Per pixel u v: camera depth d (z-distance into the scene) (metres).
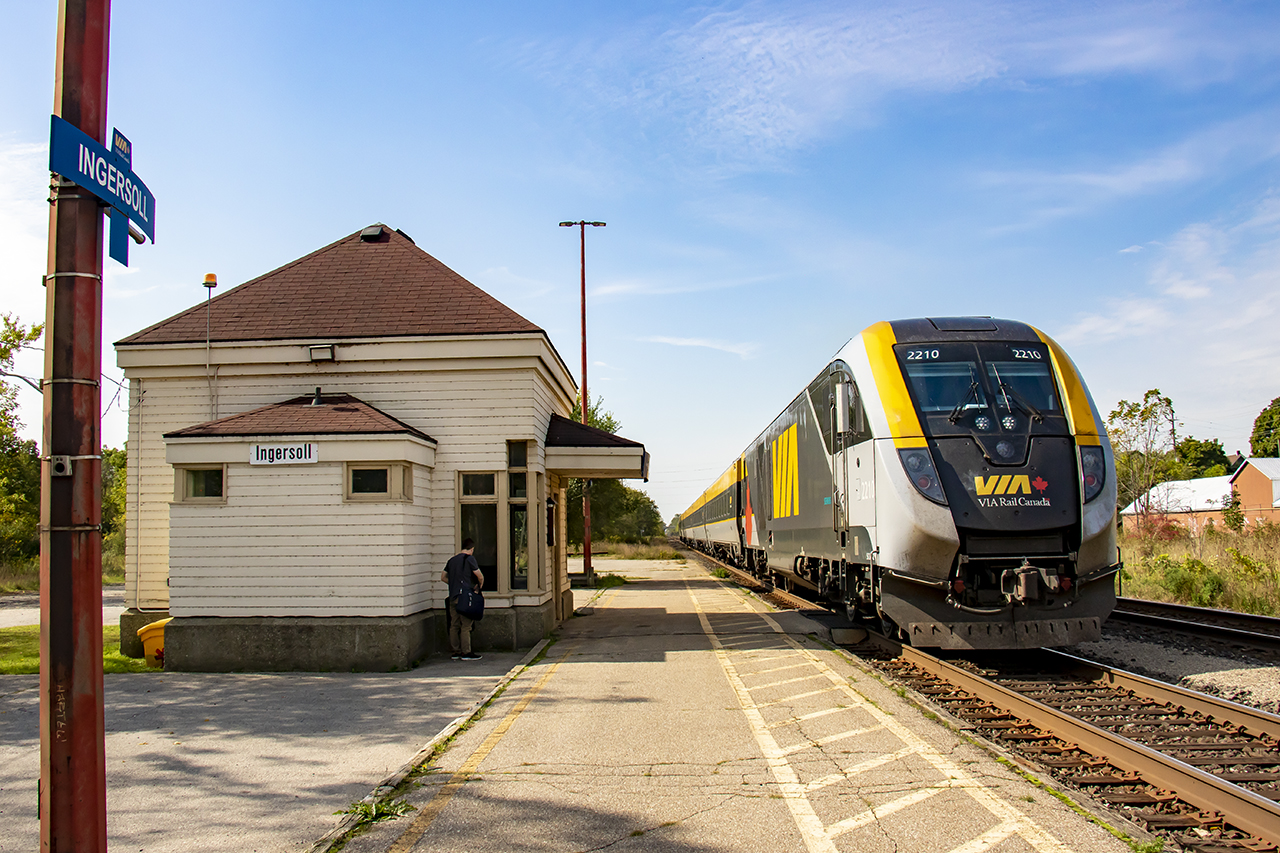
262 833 5.05
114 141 3.56
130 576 12.77
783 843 4.65
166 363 12.80
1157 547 27.44
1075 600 9.40
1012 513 9.30
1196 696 7.46
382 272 14.05
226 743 7.18
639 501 42.53
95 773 3.30
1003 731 7.03
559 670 10.25
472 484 12.72
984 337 10.38
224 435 11.34
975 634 9.34
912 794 5.32
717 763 6.16
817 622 14.19
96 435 3.37
